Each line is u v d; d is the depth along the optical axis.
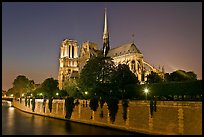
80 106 75.38
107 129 61.47
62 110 85.88
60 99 88.88
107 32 164.25
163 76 118.50
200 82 52.62
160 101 49.72
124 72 83.12
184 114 45.22
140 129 53.47
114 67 90.19
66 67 188.00
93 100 69.12
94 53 159.62
